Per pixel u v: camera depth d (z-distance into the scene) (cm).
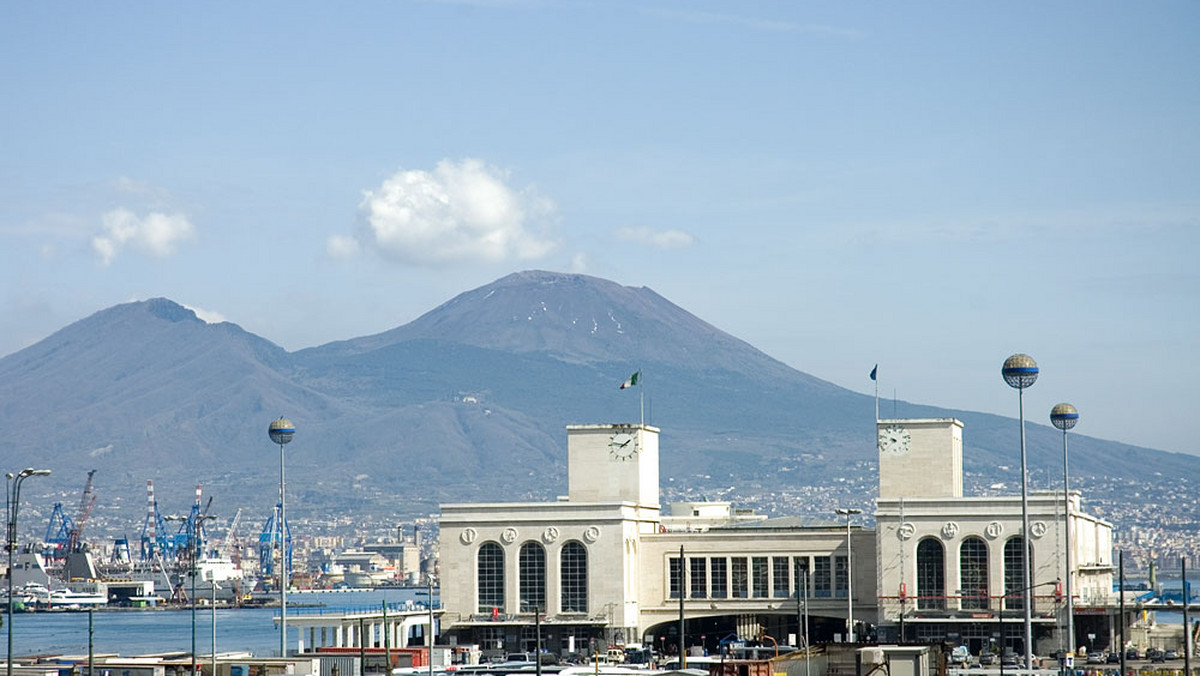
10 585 19675
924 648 18750
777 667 18288
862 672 18212
